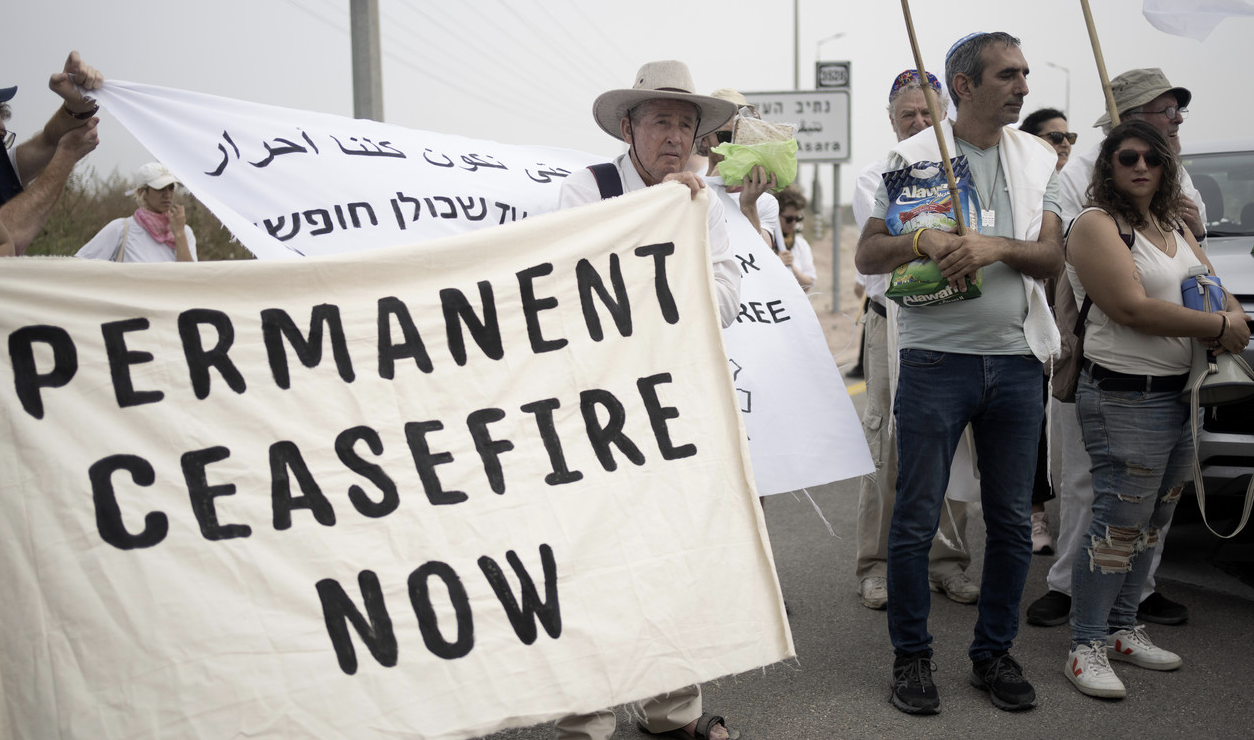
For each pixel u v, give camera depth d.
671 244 2.90
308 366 2.50
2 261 2.27
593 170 3.43
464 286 2.68
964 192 3.50
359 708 2.32
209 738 2.20
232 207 3.64
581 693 2.51
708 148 4.64
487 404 2.63
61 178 3.25
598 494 2.66
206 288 2.45
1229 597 4.59
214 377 2.42
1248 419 4.38
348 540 2.41
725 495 2.77
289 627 2.31
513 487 2.59
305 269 2.54
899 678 3.59
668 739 3.33
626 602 2.60
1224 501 5.05
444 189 4.07
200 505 2.32
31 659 2.15
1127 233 3.56
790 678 3.84
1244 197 5.90
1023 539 3.57
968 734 3.34
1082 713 3.48
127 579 2.22
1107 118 4.43
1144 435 3.54
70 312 2.32
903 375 3.57
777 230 5.71
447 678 2.40
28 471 2.21
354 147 3.99
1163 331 3.43
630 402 2.76
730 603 2.69
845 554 5.40
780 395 3.86
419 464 2.53
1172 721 3.41
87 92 3.38
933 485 3.50
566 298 2.78
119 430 2.31
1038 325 3.50
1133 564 3.81
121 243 5.46
